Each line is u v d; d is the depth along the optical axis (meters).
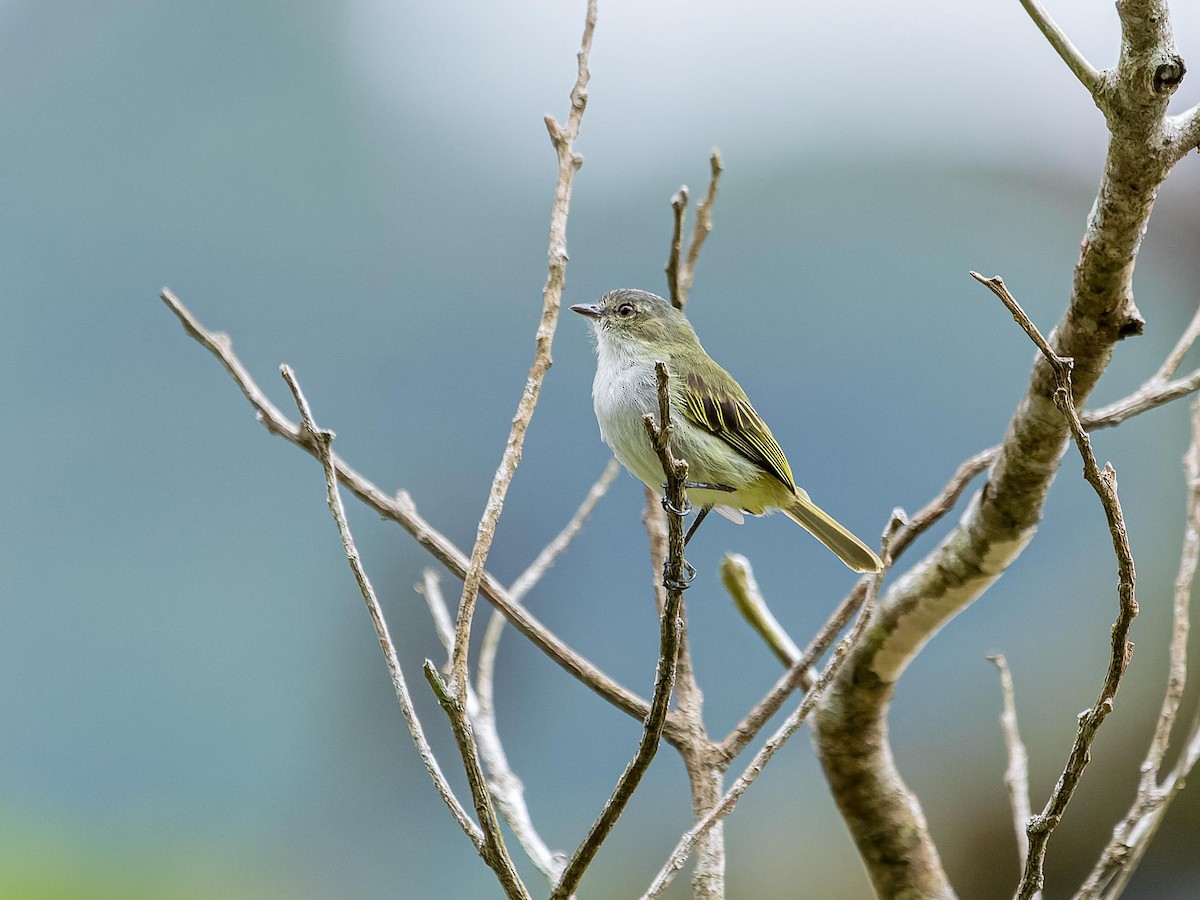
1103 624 11.85
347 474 5.28
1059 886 10.76
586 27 5.07
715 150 6.15
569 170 4.83
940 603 5.71
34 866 13.69
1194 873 10.59
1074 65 4.37
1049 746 11.23
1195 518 5.14
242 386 5.21
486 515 4.21
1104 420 5.55
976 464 5.60
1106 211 4.58
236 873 14.22
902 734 11.90
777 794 12.13
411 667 15.45
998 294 3.57
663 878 4.05
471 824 3.90
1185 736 10.73
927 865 5.93
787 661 6.18
